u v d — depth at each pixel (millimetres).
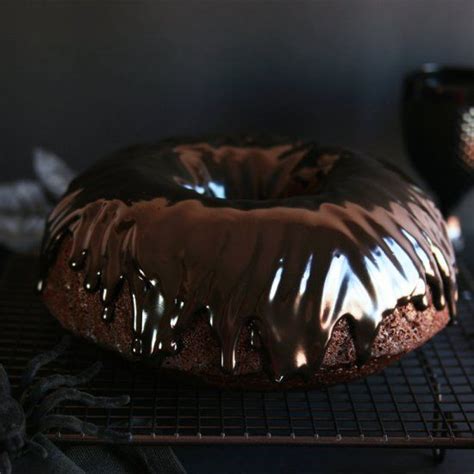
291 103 843
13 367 597
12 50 819
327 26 817
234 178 662
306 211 573
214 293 549
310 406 593
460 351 659
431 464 581
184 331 553
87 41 818
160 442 535
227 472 573
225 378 566
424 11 816
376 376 638
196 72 830
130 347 567
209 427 559
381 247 573
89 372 561
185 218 568
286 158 669
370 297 561
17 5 803
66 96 837
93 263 579
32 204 798
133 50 822
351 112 848
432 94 733
